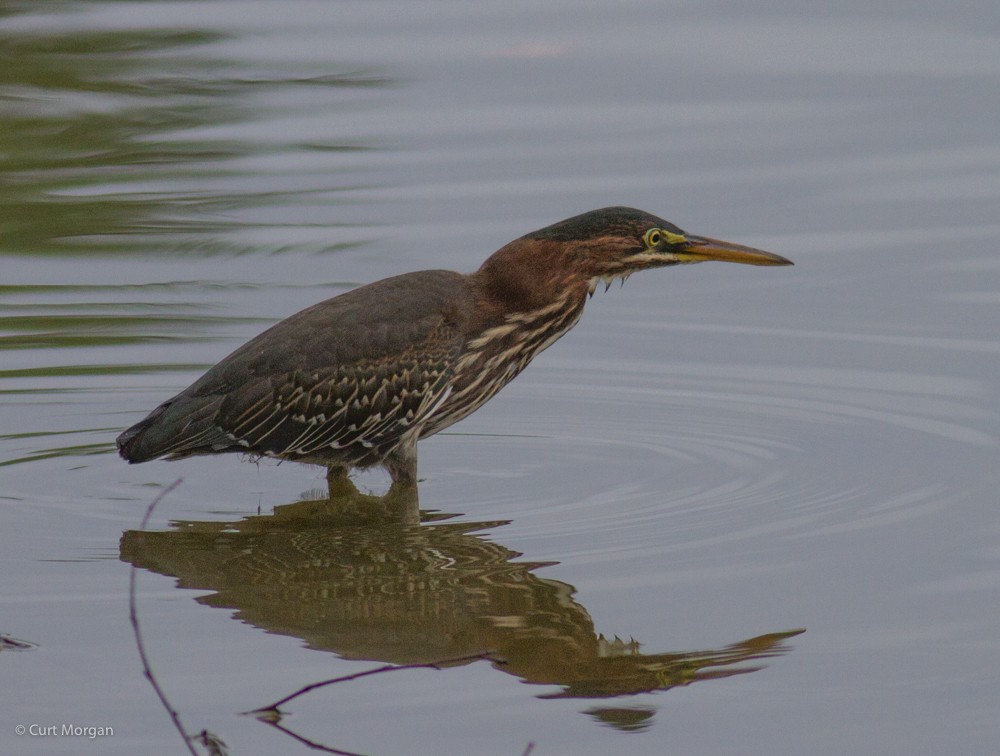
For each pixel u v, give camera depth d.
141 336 17.11
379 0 28.27
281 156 22.16
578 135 22.52
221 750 8.35
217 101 24.06
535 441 14.48
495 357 13.79
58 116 23.56
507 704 8.95
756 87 23.98
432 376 13.38
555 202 20.11
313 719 8.72
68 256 19.12
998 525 11.54
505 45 25.97
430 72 24.97
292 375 13.08
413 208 20.16
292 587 10.94
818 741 8.45
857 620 9.92
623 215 13.88
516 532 11.91
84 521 12.40
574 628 9.93
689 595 10.39
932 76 24.00
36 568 11.23
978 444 13.53
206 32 26.56
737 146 21.88
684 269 19.11
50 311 17.69
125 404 15.41
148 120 23.45
